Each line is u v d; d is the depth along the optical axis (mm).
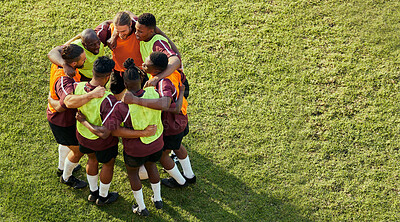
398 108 23562
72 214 18703
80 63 16438
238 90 24578
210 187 20047
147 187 19984
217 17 29125
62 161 19516
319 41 27672
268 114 23328
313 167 20891
